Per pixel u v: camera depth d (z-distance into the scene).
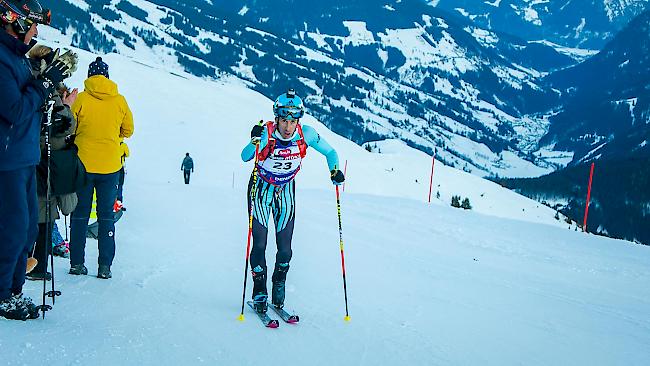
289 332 4.01
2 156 3.32
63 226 8.53
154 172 33.94
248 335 3.77
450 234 10.35
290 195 4.65
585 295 6.46
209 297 4.79
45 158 4.63
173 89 54.75
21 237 3.44
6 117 3.24
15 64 3.30
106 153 5.11
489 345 4.25
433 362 3.70
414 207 14.16
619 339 4.77
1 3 3.25
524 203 52.47
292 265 6.81
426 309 5.17
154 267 5.83
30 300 3.53
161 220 9.89
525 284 6.80
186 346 3.31
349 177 41.09
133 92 50.91
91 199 5.17
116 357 2.94
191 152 38.62
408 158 52.97
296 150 4.57
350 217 11.85
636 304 6.20
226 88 66.44
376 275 6.59
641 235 152.75
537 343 4.44
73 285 4.61
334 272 6.56
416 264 7.49
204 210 11.81
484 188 52.84
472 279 6.82
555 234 11.48
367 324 4.46
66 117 4.62
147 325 3.62
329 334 4.08
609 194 164.88
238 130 45.50
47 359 2.76
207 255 6.83
